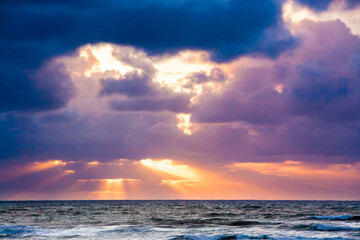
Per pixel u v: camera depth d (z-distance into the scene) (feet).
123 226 170.30
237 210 348.59
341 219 208.85
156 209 385.50
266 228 158.92
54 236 138.00
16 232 151.74
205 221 196.65
